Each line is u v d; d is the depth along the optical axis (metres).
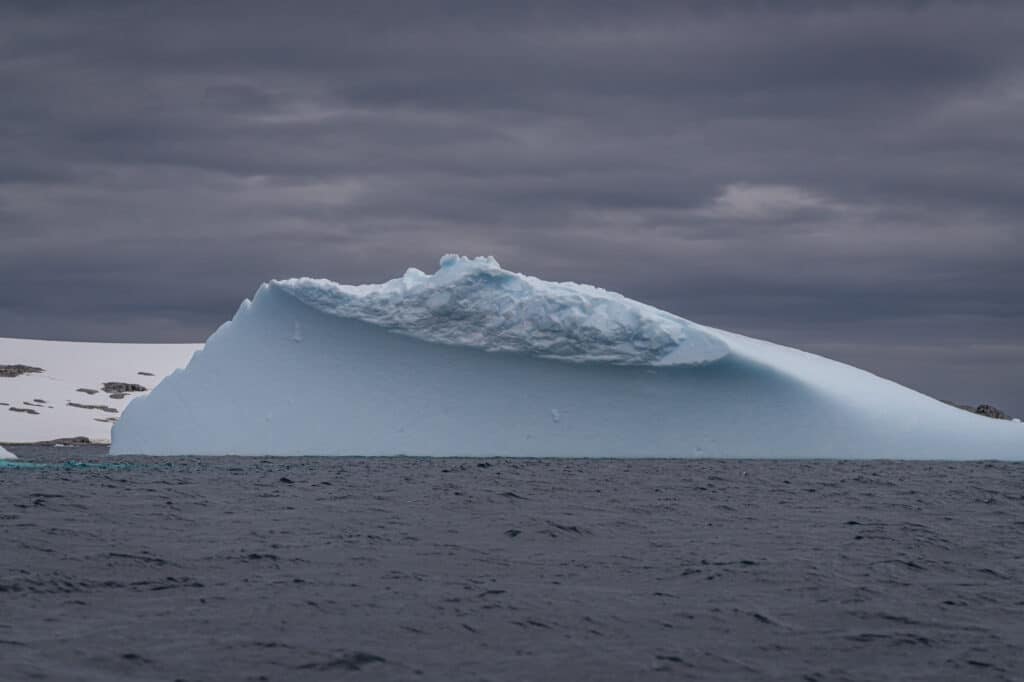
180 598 12.73
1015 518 23.48
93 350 117.69
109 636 10.79
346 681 9.47
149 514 21.84
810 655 10.55
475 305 45.94
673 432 44.72
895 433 44.97
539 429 45.41
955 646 10.93
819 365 49.47
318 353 47.06
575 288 46.81
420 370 46.47
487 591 13.48
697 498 28.14
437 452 45.41
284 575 14.42
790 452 43.97
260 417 46.59
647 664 10.16
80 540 17.36
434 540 18.33
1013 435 46.53
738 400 44.72
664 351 45.41
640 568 15.55
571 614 12.20
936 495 29.81
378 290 47.44
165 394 48.28
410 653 10.42
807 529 21.03
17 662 9.73
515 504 25.45
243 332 48.06
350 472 36.56
